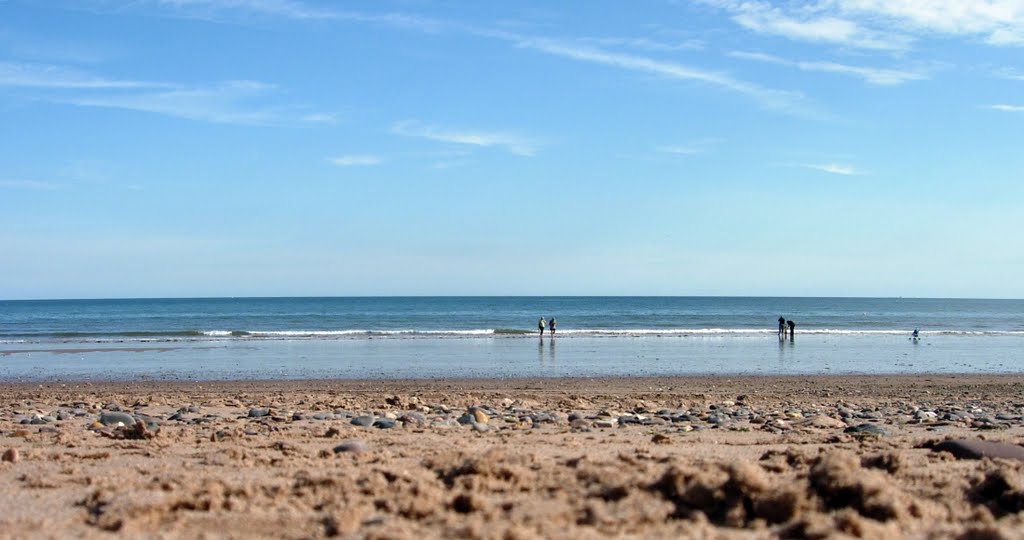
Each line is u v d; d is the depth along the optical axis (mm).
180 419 12875
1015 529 5531
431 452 8867
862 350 38062
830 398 18219
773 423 11938
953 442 8727
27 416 13625
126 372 26859
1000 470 6723
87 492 6883
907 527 5594
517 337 47469
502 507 6074
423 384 22188
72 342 43062
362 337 47625
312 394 18703
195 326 66688
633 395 18359
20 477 7602
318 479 6895
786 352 36156
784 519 5688
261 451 9078
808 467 7477
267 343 41844
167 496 6336
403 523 5688
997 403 16984
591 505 5867
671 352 35594
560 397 17766
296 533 5555
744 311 108938
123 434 10305
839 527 5246
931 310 126562
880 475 6863
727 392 19938
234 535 5512
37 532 5625
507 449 8859
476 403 16266
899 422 12805
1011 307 151875
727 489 6062
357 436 10344
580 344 41031
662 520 5680
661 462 7688
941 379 24641
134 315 93188
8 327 66125
